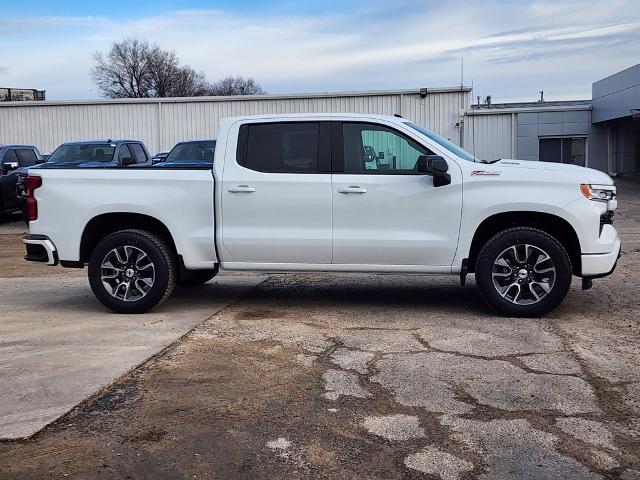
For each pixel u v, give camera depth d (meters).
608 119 28.34
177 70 81.94
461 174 6.42
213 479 3.45
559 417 4.13
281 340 5.92
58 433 3.99
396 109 28.28
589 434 3.89
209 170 6.83
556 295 6.40
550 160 31.08
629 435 3.88
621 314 6.68
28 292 8.55
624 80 26.30
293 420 4.15
